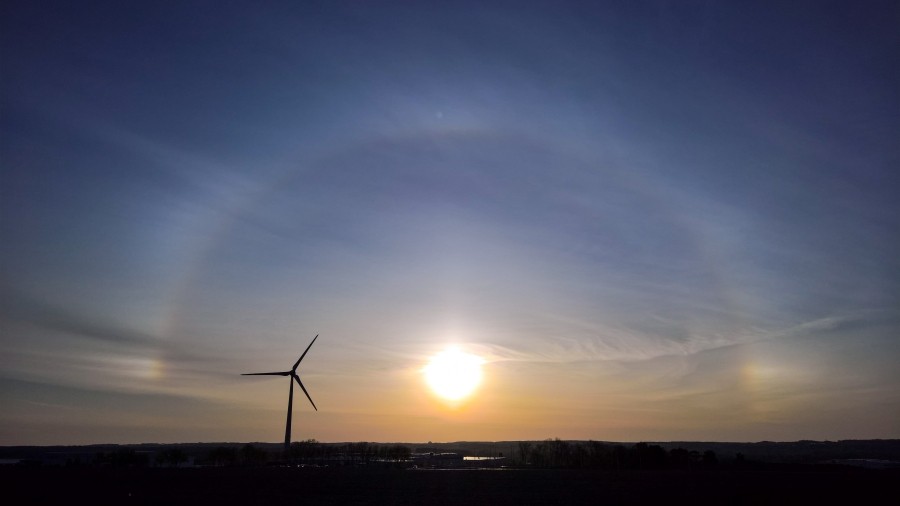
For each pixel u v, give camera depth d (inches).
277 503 3125.0
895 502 3186.5
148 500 3218.5
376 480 4744.1
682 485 4296.3
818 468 6879.9
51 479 4697.3
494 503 3171.8
